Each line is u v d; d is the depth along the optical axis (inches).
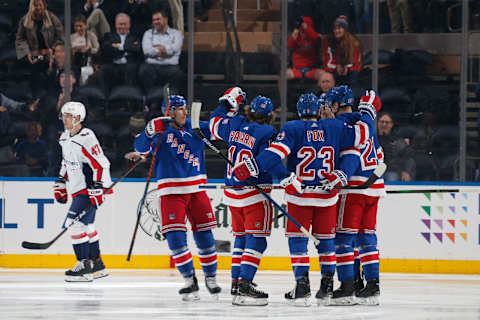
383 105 1035.9
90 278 826.2
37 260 983.6
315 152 612.4
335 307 618.8
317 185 613.6
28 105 1031.0
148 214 992.2
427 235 979.9
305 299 618.2
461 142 1026.1
